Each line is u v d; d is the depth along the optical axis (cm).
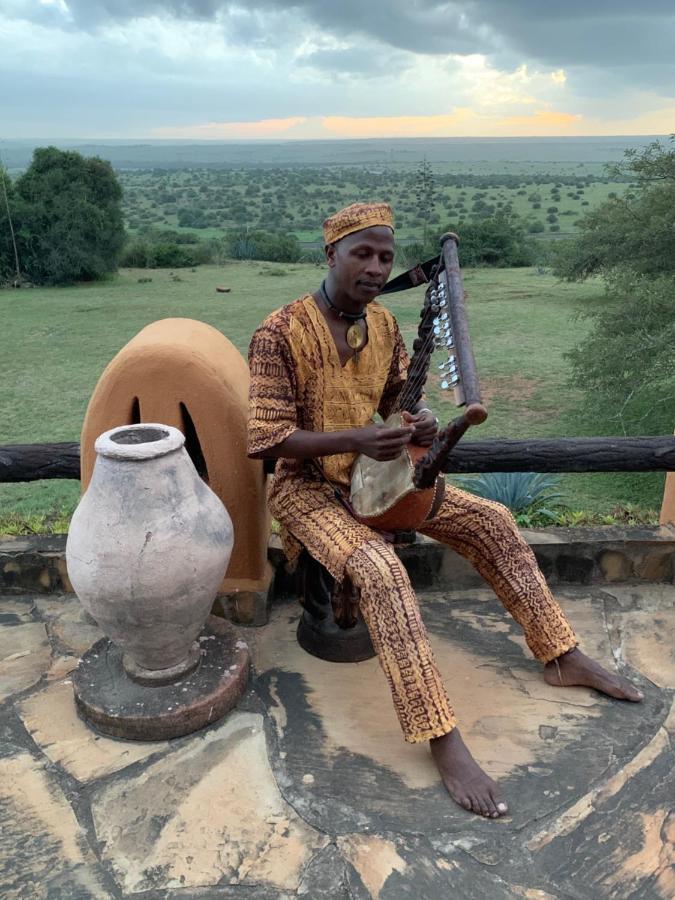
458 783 203
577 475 1026
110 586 206
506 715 235
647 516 405
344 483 250
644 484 993
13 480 308
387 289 239
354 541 221
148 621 213
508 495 623
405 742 224
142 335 268
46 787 206
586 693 245
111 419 258
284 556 297
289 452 226
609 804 202
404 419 224
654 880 180
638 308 1176
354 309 236
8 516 413
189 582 211
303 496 244
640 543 304
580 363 1206
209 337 283
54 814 198
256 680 251
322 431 243
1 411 1459
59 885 179
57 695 243
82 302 2839
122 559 204
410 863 184
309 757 218
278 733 227
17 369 1800
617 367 1144
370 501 229
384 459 216
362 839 191
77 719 231
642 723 231
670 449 310
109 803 201
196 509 215
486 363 1669
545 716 234
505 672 256
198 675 237
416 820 197
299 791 205
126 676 237
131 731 221
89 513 210
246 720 232
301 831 193
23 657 262
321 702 241
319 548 227
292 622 285
